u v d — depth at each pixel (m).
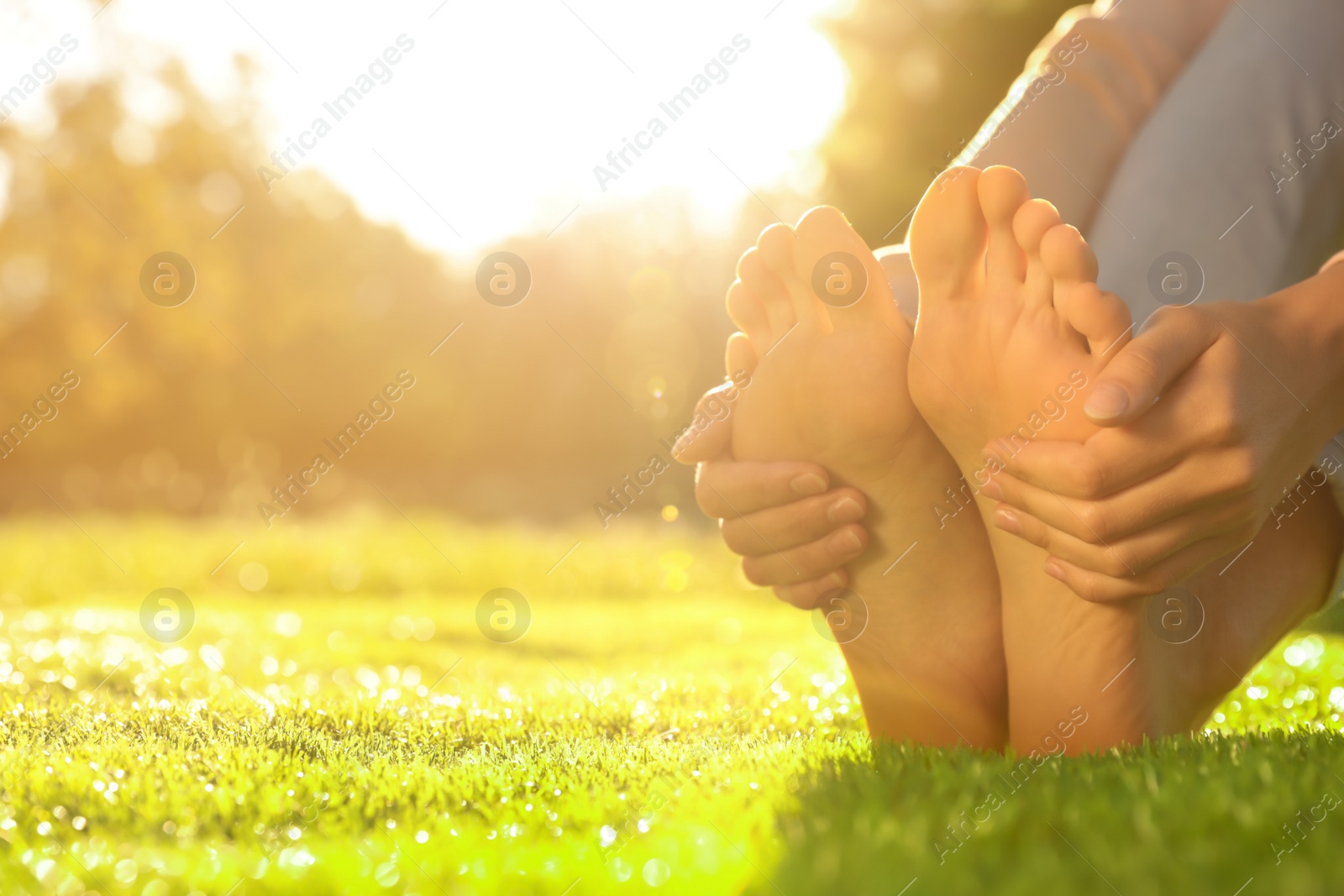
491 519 8.69
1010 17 6.62
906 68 6.99
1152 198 1.24
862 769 1.07
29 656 1.48
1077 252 1.11
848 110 7.14
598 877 0.97
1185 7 1.36
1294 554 1.22
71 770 1.08
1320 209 1.25
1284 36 1.27
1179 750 1.10
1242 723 1.29
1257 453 1.09
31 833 1.02
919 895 0.94
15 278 8.82
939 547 1.20
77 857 0.99
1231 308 1.11
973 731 1.22
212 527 5.20
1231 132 1.25
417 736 1.21
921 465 1.19
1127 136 1.32
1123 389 1.07
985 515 1.17
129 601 3.10
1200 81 1.28
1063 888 0.94
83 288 8.92
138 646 1.59
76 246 8.69
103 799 1.05
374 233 12.69
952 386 1.15
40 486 9.48
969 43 6.73
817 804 1.02
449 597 3.71
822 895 0.95
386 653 1.70
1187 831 0.98
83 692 1.34
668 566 4.03
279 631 2.03
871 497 1.20
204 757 1.11
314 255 11.12
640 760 1.12
